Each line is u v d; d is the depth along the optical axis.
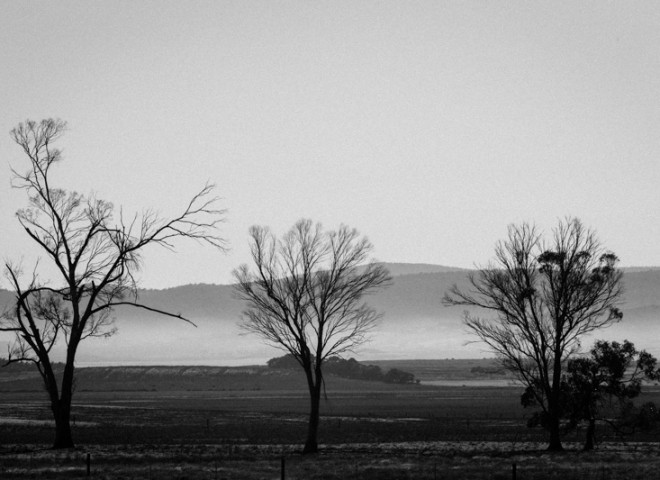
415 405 116.69
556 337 52.41
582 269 52.03
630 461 47.16
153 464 45.88
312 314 54.41
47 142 52.06
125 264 52.03
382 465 45.50
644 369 53.34
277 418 92.56
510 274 53.28
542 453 52.16
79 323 53.62
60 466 45.03
